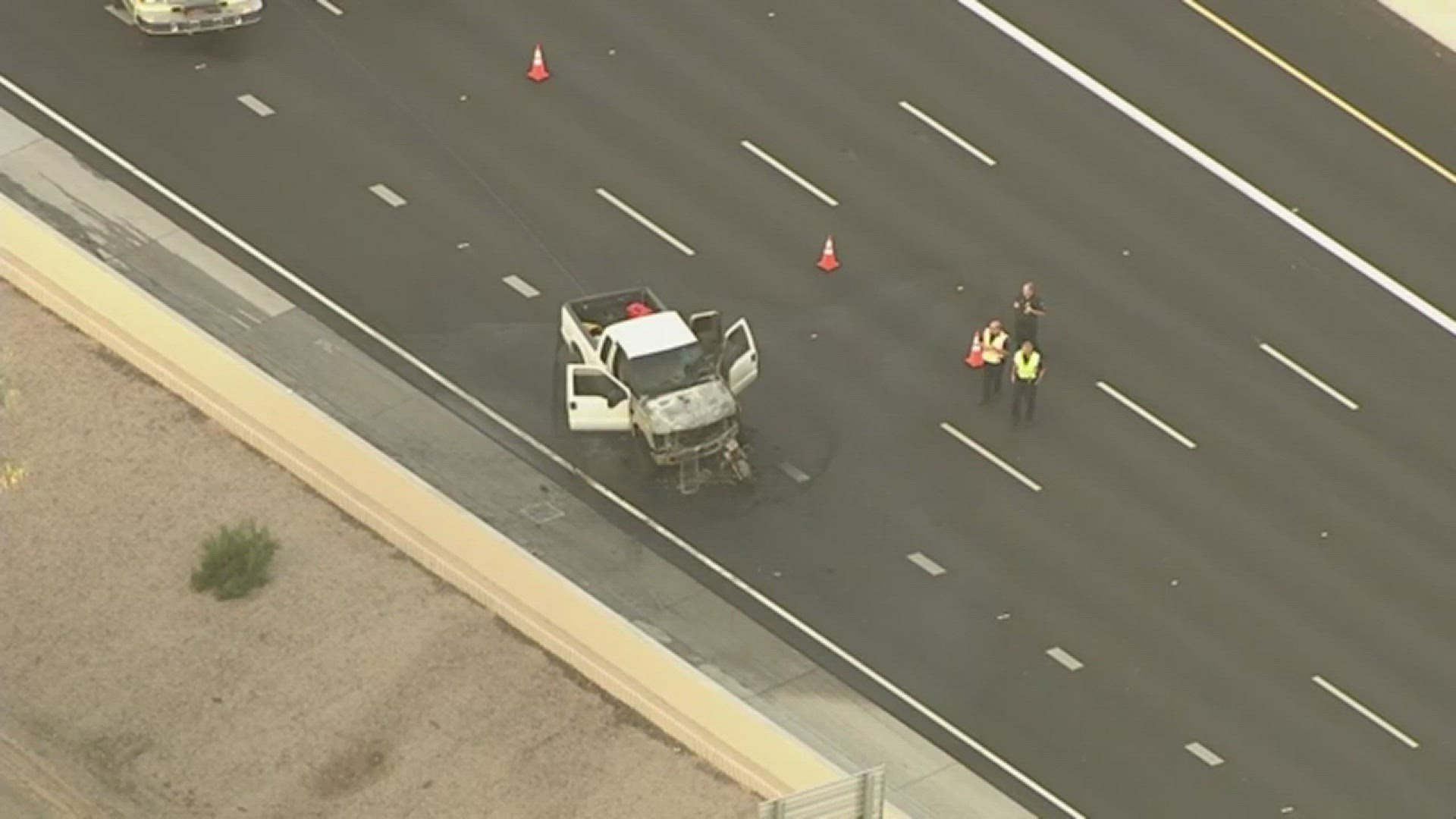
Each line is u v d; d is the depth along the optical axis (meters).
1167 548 89.44
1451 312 97.69
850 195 100.19
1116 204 100.38
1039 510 90.50
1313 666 86.12
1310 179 101.56
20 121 101.31
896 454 92.00
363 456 87.94
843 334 95.75
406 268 97.25
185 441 91.19
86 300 94.19
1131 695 85.19
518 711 83.62
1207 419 93.56
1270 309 97.25
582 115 102.31
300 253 97.62
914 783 82.50
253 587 86.75
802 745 80.06
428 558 87.44
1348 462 92.44
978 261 98.25
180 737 83.12
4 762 82.44
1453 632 87.31
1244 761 83.44
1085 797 82.44
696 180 100.44
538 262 97.56
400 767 82.25
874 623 87.00
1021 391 92.62
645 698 83.25
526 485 90.56
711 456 90.94
